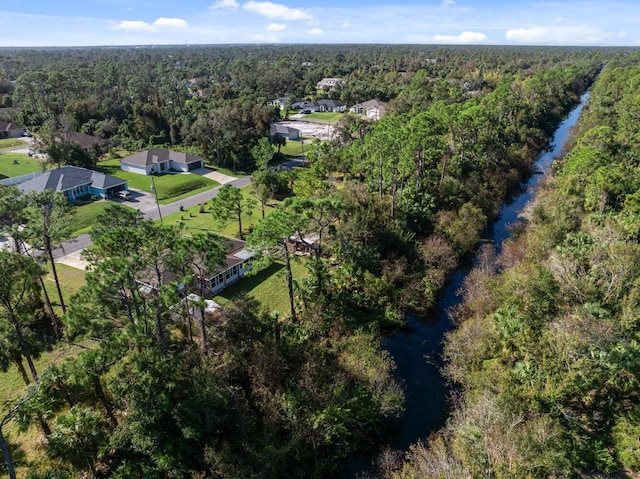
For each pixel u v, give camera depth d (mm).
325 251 44875
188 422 24891
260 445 26172
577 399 26641
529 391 25656
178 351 28016
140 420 24188
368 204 50344
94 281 24016
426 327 39250
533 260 40781
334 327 36781
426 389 32375
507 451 21672
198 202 69000
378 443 28266
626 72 122750
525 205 63156
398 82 167000
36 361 32812
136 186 75312
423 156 60438
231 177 83000
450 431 27172
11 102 134500
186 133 100875
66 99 122312
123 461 24375
